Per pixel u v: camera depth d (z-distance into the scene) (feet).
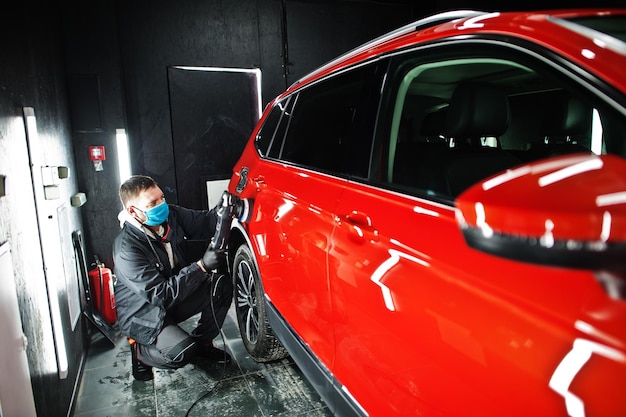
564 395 2.35
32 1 8.61
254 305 8.77
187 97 14.52
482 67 6.13
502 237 1.92
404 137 7.09
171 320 8.67
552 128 7.16
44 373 6.47
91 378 8.91
